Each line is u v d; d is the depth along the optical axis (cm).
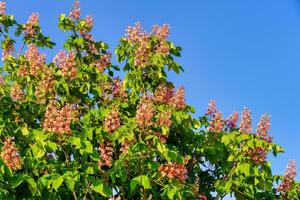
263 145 932
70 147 897
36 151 827
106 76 1124
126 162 892
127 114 1069
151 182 888
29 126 1053
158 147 841
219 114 1076
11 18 1218
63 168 853
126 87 1091
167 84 1060
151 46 1075
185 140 1049
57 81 1032
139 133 886
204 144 1037
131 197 1035
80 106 1080
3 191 798
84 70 1122
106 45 1195
